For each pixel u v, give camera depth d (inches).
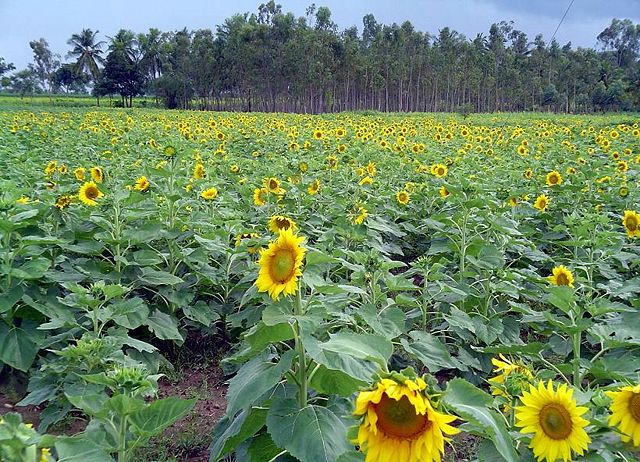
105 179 323.6
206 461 165.3
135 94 3408.0
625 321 157.9
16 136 682.8
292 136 735.7
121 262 221.9
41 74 4284.0
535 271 262.8
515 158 617.9
